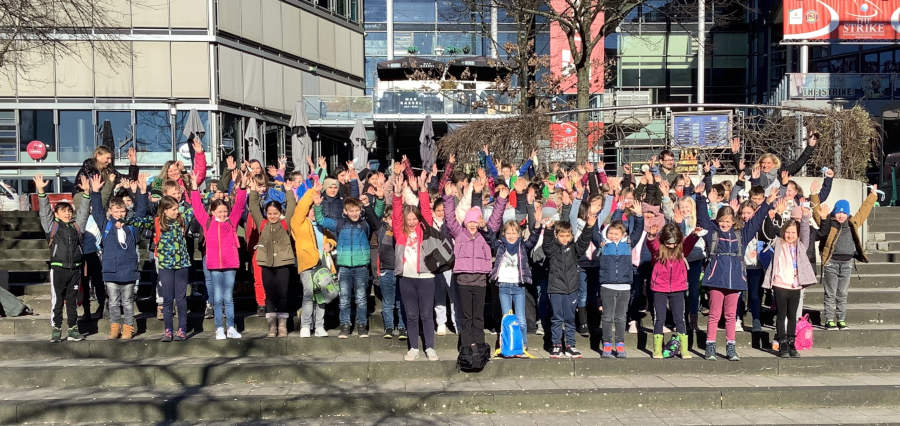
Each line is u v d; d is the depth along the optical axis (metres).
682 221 9.69
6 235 13.90
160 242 9.15
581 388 8.19
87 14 21.77
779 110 14.92
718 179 14.25
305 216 9.38
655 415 7.81
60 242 9.05
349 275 9.44
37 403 7.63
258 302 10.19
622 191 10.64
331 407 7.84
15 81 26.25
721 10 35.62
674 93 36.38
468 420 7.69
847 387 8.14
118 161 26.80
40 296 10.95
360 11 37.31
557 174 13.41
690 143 14.82
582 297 9.60
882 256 13.40
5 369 8.34
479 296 8.69
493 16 34.34
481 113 29.12
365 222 9.55
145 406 7.69
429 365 8.67
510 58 27.39
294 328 9.96
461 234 8.80
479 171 10.66
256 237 10.37
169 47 26.91
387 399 7.91
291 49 31.83
